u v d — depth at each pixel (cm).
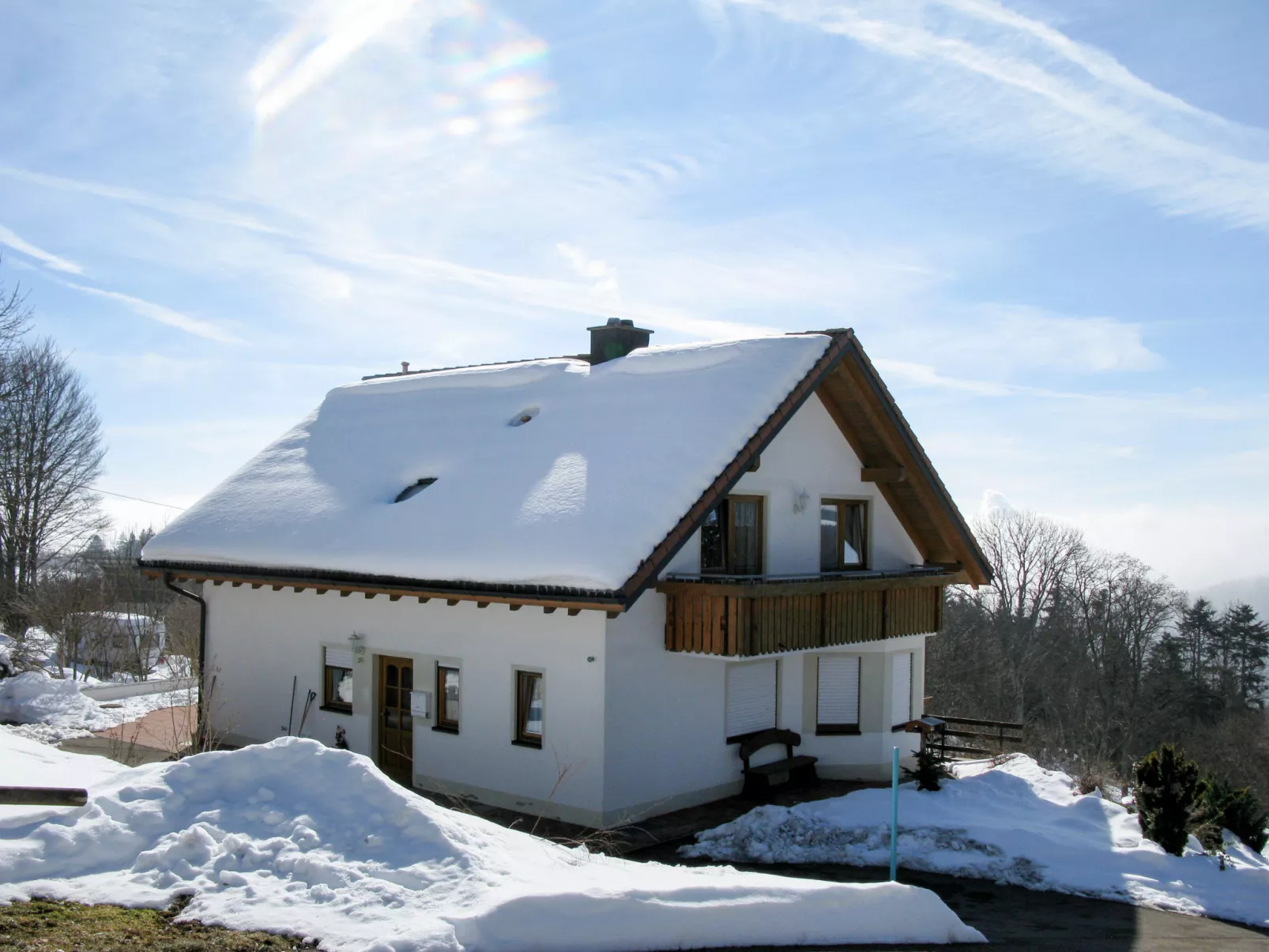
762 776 1504
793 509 1600
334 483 1772
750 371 1460
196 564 1733
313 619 1662
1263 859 1291
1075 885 1105
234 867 709
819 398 1659
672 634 1379
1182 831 1195
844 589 1512
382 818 777
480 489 1512
